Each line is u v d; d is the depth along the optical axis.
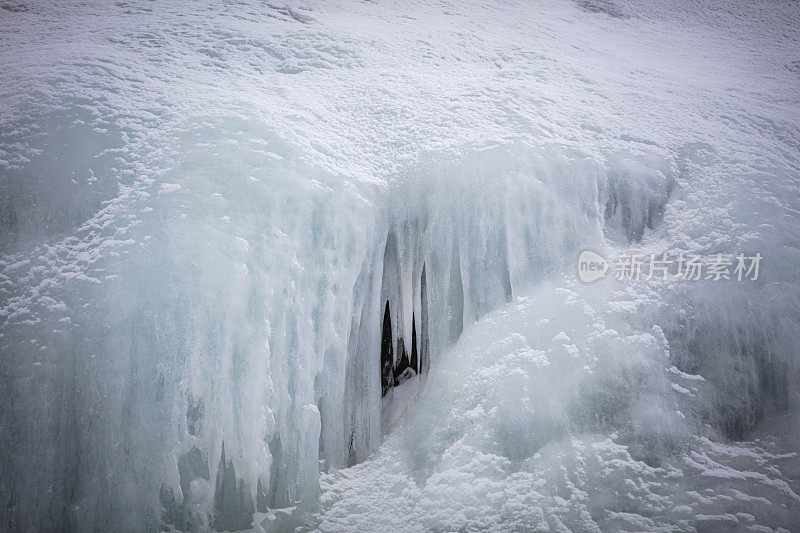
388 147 5.13
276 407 4.31
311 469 4.38
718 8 10.58
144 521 3.99
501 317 4.83
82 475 4.01
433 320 4.92
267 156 4.67
